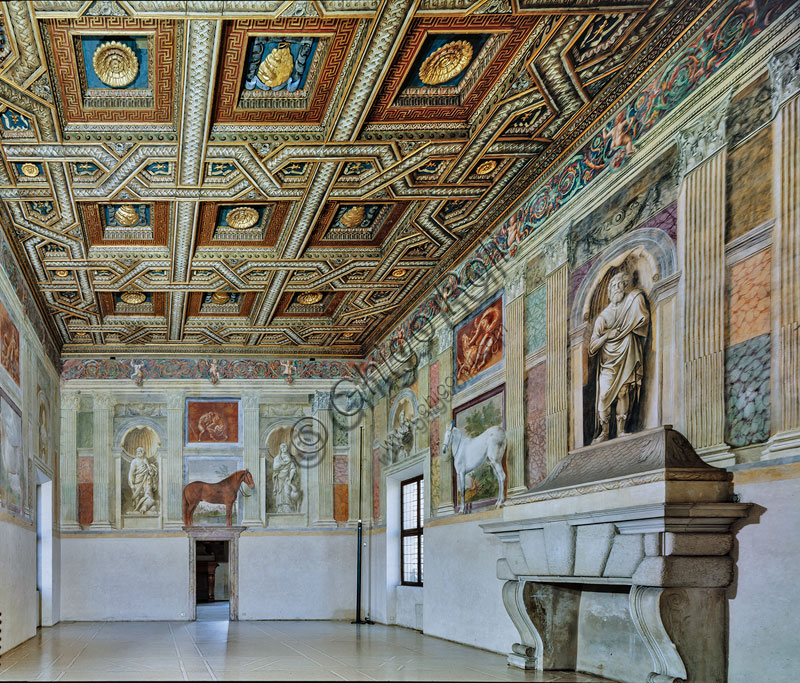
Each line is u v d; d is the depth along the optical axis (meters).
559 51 9.21
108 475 21.91
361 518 22.17
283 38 8.92
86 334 20.98
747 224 7.62
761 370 7.34
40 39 8.62
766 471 7.20
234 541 22.11
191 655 13.12
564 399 11.17
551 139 11.20
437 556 16.16
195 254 15.29
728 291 7.85
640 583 7.83
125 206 13.56
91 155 11.26
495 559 13.09
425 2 8.28
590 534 8.89
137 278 16.53
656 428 8.53
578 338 10.87
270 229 14.61
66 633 17.61
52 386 20.31
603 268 10.30
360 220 14.57
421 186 12.60
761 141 7.49
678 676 7.56
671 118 8.93
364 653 13.20
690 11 8.46
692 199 8.48
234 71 9.42
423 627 17.03
